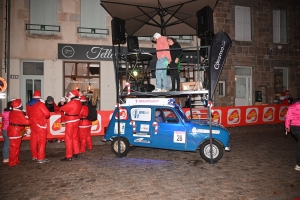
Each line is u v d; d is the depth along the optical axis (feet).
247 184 16.46
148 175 18.37
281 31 51.29
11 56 37.19
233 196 14.61
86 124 25.55
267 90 49.37
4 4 36.65
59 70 39.06
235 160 22.33
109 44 40.98
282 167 20.15
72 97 22.77
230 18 46.88
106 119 32.04
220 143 21.39
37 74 39.09
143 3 28.55
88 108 25.61
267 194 14.89
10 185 16.58
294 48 51.55
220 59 21.45
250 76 48.85
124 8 29.43
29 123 21.54
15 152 21.04
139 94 24.07
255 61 48.47
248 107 38.88
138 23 32.50
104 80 40.86
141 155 24.48
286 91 47.39
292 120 19.38
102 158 23.40
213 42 21.35
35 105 21.62
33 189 15.87
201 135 21.72
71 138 22.62
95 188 15.90
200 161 22.15
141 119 23.59
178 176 18.10
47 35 38.65
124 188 15.87
